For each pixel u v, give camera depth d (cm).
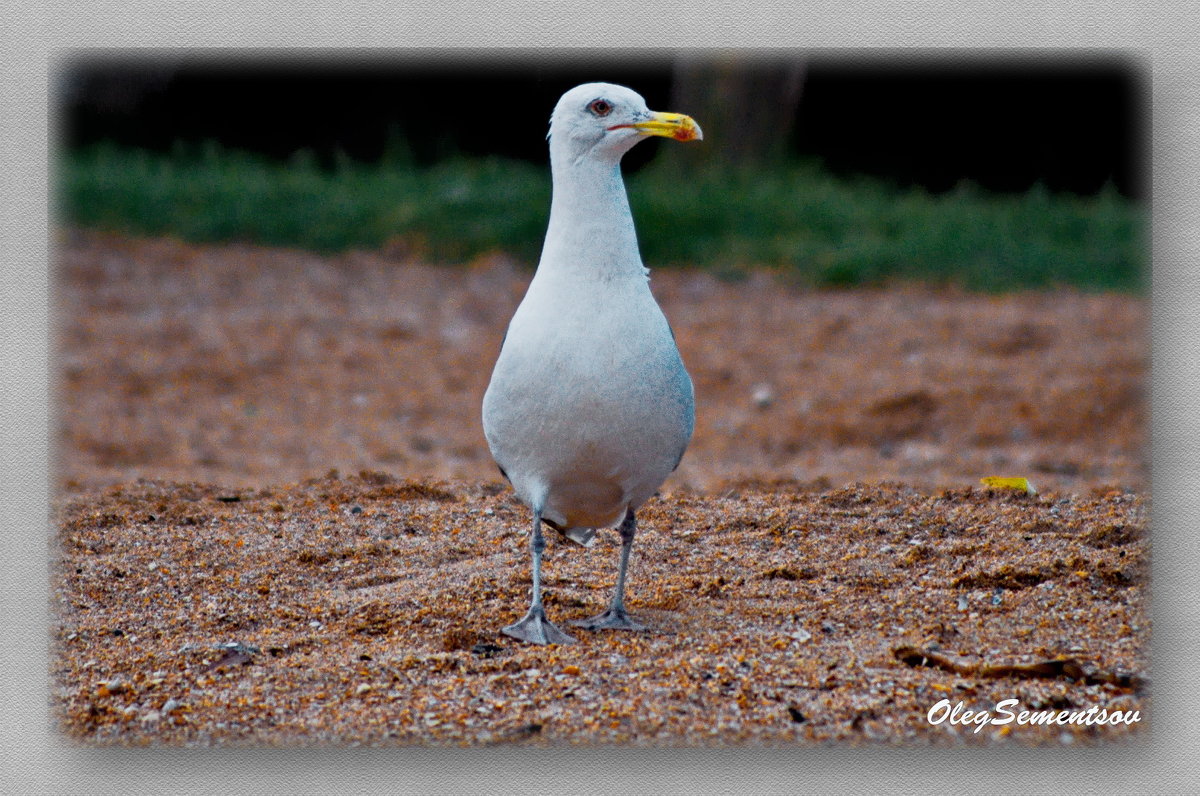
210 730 662
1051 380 1590
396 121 2953
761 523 957
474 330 1912
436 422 1559
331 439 1477
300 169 2697
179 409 1574
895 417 1525
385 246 2245
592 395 689
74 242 2169
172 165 2658
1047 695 674
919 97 2912
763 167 2580
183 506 1017
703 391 1661
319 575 878
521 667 707
